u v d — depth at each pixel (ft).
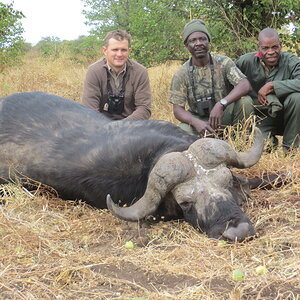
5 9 22.90
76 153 6.98
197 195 5.75
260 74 9.97
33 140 7.33
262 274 4.83
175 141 6.62
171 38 13.82
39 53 46.16
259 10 12.69
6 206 6.96
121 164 6.70
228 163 6.10
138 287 4.81
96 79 9.68
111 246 5.88
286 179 7.64
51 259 5.42
